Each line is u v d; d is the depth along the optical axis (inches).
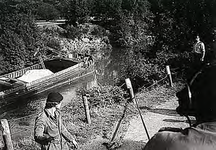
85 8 3312.0
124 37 2819.9
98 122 425.1
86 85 1653.5
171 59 675.4
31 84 1515.7
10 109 1318.9
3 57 1987.0
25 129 876.6
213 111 59.4
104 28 3211.1
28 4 3563.0
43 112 219.9
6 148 319.0
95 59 2362.2
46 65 2038.6
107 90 530.9
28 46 2092.8
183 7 770.8
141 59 719.1
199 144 52.4
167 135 55.6
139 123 414.6
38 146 376.8
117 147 340.2
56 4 4338.1
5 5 3358.8
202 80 63.6
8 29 2058.3
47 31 2915.8
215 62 66.1
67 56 2151.8
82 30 3014.3
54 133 217.0
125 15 3110.2
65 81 1636.3
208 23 684.7
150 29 870.4
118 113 451.5
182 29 760.3
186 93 67.0
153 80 621.6
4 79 1626.5
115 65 2151.8
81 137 377.1
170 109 462.6
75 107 506.0
